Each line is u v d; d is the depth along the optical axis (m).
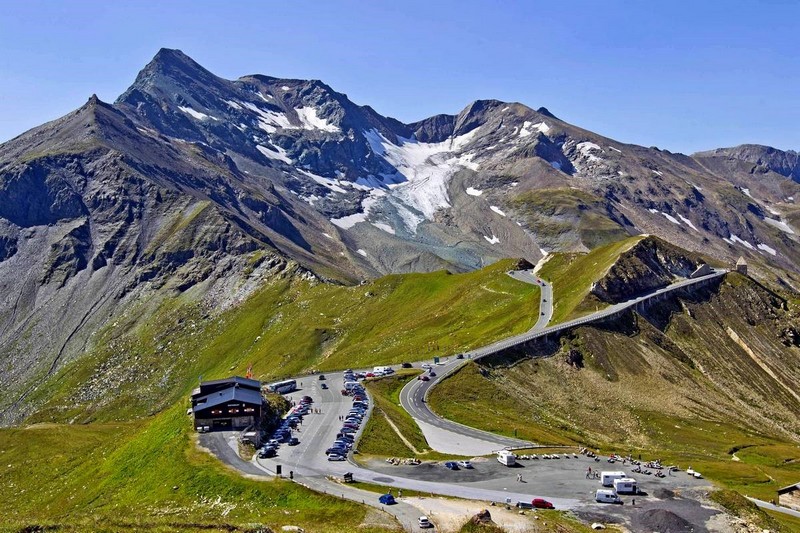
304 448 96.38
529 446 105.31
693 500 78.44
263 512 72.75
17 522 63.12
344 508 71.12
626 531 68.00
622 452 123.81
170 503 81.00
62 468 134.00
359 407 119.81
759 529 71.88
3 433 182.75
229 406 107.44
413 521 67.31
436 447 103.88
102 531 61.06
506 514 69.69
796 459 136.25
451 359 160.00
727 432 149.00
